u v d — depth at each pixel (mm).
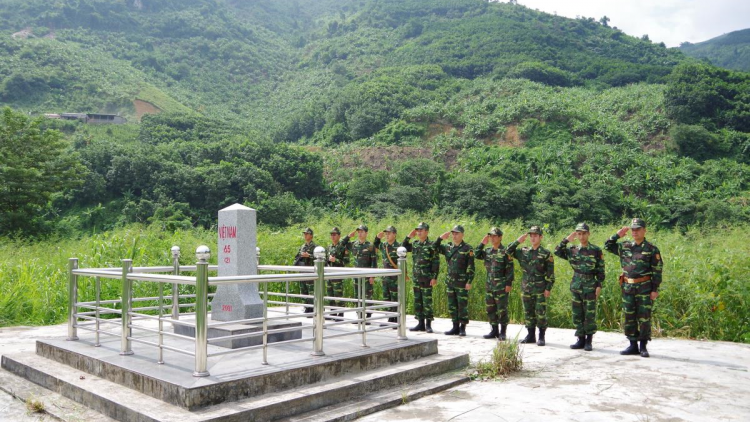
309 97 118375
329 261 11422
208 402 4621
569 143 57438
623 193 47125
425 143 68500
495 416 4879
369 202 49031
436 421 4773
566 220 40812
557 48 109125
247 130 89188
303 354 5969
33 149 30219
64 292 11992
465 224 14945
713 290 9438
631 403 5238
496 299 8906
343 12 191375
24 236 28031
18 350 8008
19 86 88562
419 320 9891
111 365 5484
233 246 7055
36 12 130000
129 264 5922
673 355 7609
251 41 159000
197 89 124438
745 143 54438
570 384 6008
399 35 139000
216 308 7141
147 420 4395
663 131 59562
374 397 5410
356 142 73188
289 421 4695
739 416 4828
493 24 122688
